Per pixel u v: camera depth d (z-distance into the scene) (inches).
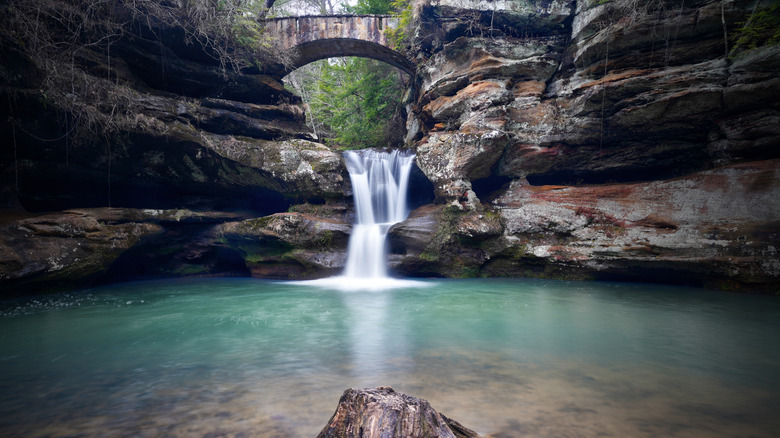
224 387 130.6
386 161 529.0
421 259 454.9
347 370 147.0
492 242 453.1
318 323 229.3
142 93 432.8
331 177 486.0
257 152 482.3
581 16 443.8
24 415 110.7
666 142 415.5
